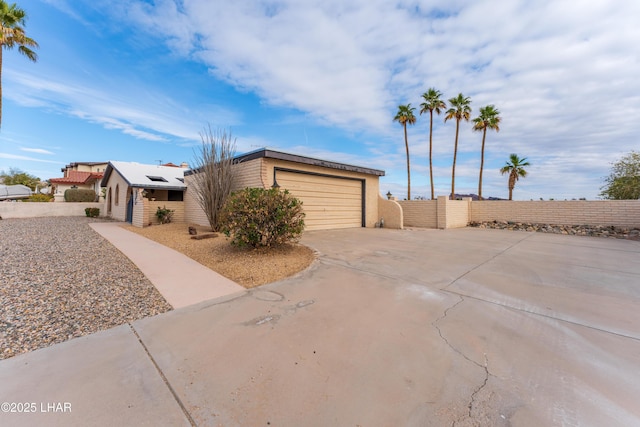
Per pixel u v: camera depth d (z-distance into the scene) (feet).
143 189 41.16
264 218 20.85
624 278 15.83
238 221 20.76
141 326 9.75
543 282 15.06
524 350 8.24
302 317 10.56
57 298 11.99
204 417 5.64
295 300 12.32
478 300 12.37
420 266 18.45
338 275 16.22
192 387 6.56
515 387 6.55
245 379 6.88
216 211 32.99
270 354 8.02
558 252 23.94
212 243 25.59
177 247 24.22
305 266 18.13
